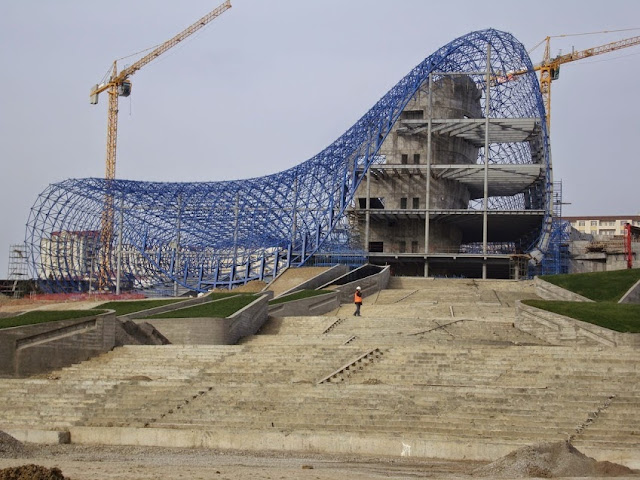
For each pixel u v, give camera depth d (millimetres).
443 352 48344
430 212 109750
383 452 34938
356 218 113562
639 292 75688
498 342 56594
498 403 39344
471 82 116500
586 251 123625
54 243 127750
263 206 113250
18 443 34156
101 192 115125
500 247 135875
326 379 45406
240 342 60656
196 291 116750
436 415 38406
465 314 70562
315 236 110625
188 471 28531
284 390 42594
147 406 42250
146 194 115312
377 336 59500
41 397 44062
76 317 55344
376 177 114062
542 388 40344
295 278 95938
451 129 112250
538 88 108875
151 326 58969
